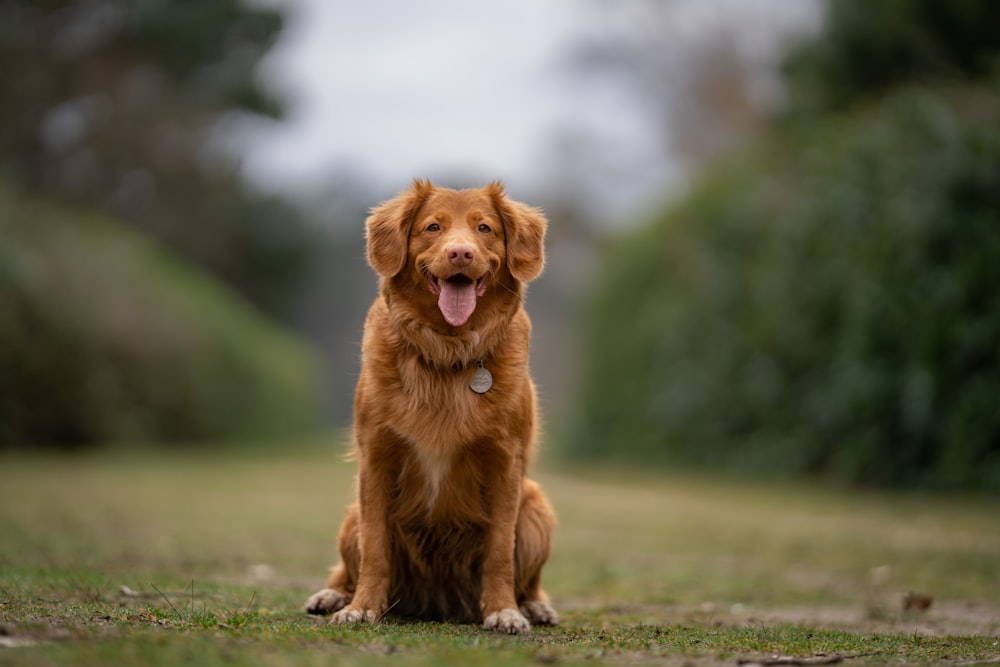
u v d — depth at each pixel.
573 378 28.06
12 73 32.78
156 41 35.66
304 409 37.88
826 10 21.48
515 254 5.76
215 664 3.73
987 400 15.27
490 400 5.45
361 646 4.32
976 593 7.50
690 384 21.91
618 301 25.84
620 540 11.27
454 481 5.50
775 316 19.72
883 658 4.44
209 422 29.94
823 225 19.09
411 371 5.45
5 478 16.56
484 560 5.65
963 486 15.57
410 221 5.75
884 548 10.25
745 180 22.97
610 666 4.10
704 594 7.49
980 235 15.74
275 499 15.18
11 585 5.91
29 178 34.84
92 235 28.27
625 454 24.42
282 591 6.65
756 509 14.55
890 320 16.70
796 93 22.95
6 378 23.58
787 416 19.50
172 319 28.55
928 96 17.39
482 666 3.95
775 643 4.82
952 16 18.02
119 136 35.97
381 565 5.49
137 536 9.74
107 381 25.78
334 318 54.47
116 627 4.47
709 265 21.95
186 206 39.72
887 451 16.88
